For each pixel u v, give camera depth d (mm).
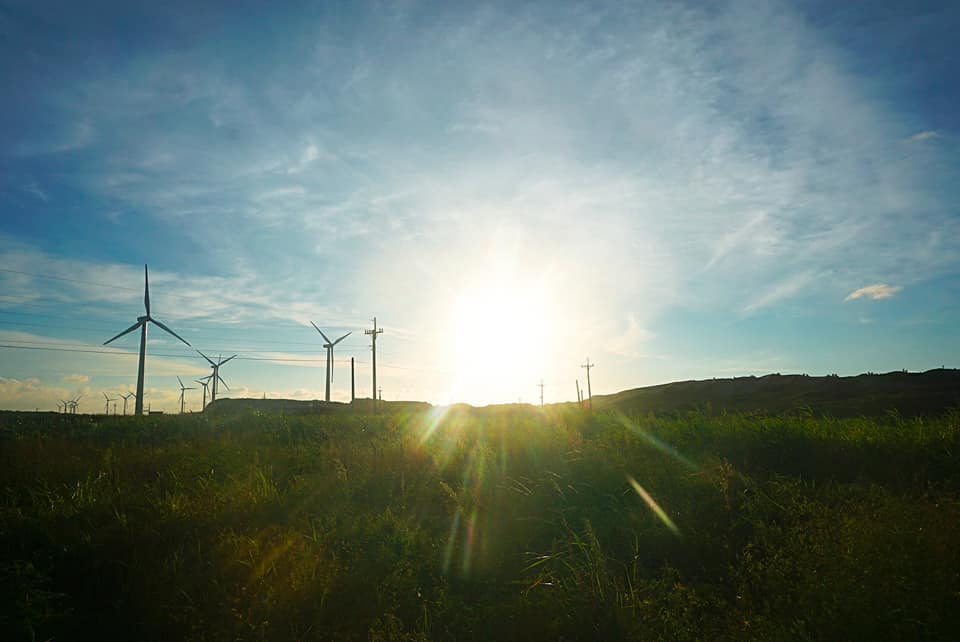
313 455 15500
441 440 16156
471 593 7602
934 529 7230
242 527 9242
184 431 24234
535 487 11398
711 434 14516
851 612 5824
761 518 8867
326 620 6805
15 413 42938
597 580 7113
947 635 5406
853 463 11758
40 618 6527
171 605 7000
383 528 9070
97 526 9273
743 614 6320
